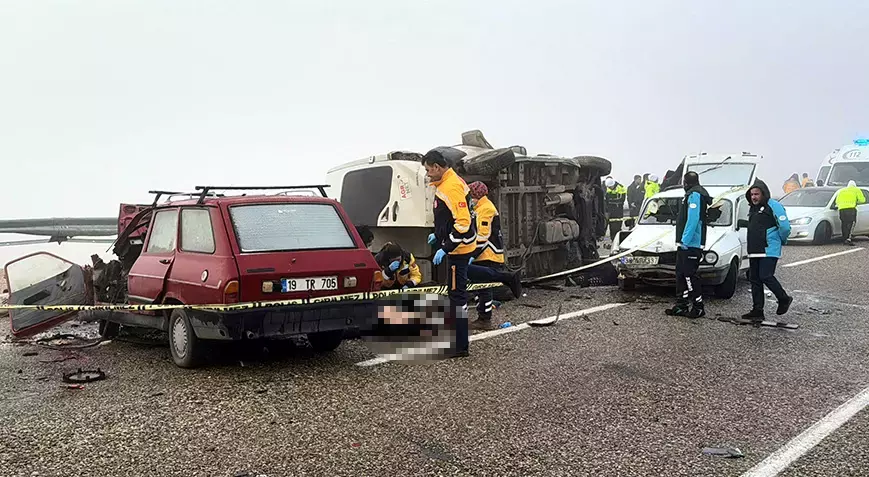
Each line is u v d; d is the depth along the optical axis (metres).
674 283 9.63
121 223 8.12
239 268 5.57
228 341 6.06
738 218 10.38
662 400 5.14
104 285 7.56
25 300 7.61
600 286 10.88
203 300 5.70
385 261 7.74
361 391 5.36
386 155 9.71
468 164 9.58
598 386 5.48
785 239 8.02
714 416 4.80
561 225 11.02
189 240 6.24
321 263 5.95
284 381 5.64
